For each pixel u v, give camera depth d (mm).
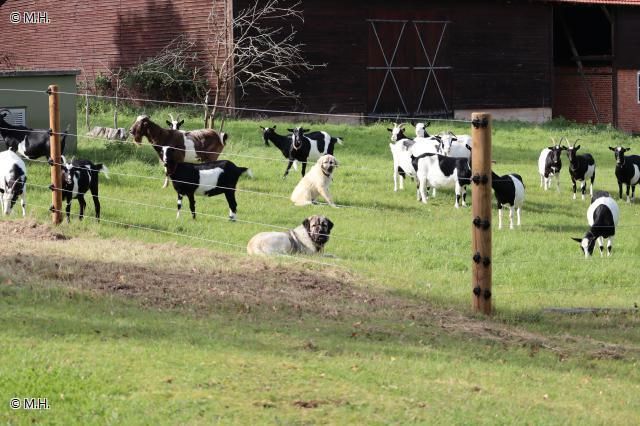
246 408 7852
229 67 36438
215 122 34125
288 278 12828
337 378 8797
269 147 29234
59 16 43562
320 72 38625
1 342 9180
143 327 10070
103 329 9875
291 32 37875
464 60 42625
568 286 14609
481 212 11992
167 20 38938
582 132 40562
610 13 47062
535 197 24359
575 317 12602
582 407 8781
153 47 39625
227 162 18953
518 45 44219
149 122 23125
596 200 17703
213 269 13000
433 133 35281
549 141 36906
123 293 11477
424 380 9078
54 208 16219
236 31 36531
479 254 12094
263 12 35938
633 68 47781
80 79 42094
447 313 11984
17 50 46281
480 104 43219
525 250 17656
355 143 32031
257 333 10258
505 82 43938
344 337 10398
